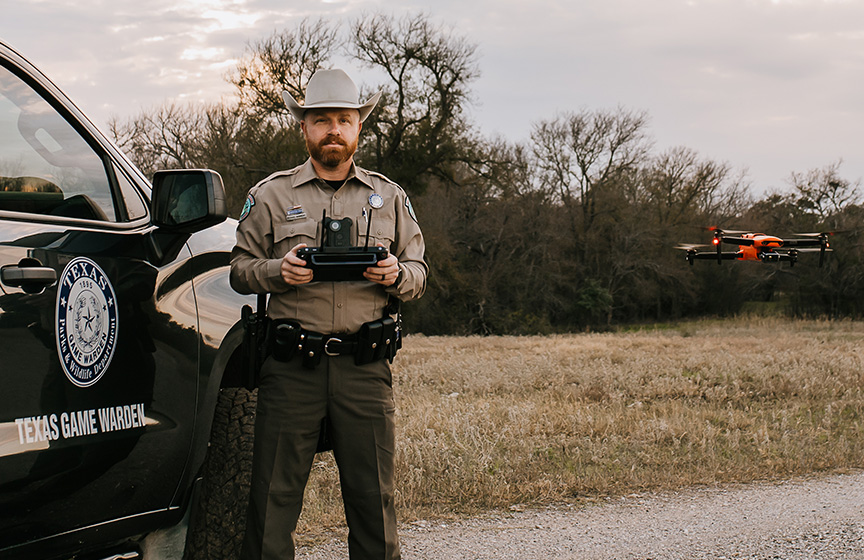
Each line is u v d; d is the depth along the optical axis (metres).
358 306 2.92
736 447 6.95
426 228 44.03
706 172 54.66
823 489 5.74
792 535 4.69
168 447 2.77
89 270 2.52
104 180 2.80
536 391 10.63
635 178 52.31
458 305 44.19
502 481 5.59
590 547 4.48
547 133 49.91
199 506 3.15
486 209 47.00
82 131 2.77
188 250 3.04
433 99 37.62
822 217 52.09
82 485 2.44
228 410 3.23
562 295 50.28
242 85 35.22
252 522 2.92
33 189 2.54
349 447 2.96
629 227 50.81
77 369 2.42
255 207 3.01
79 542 2.47
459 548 4.45
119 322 2.62
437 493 5.43
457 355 16.62
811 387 10.57
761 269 53.34
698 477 6.00
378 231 3.03
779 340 24.19
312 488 5.34
